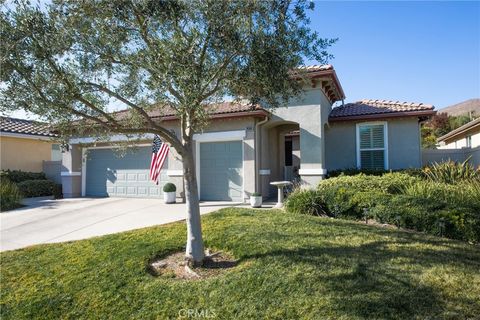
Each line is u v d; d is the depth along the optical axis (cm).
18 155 1991
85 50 489
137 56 502
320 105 1308
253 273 539
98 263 622
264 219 892
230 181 1438
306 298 460
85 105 543
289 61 500
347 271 532
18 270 616
